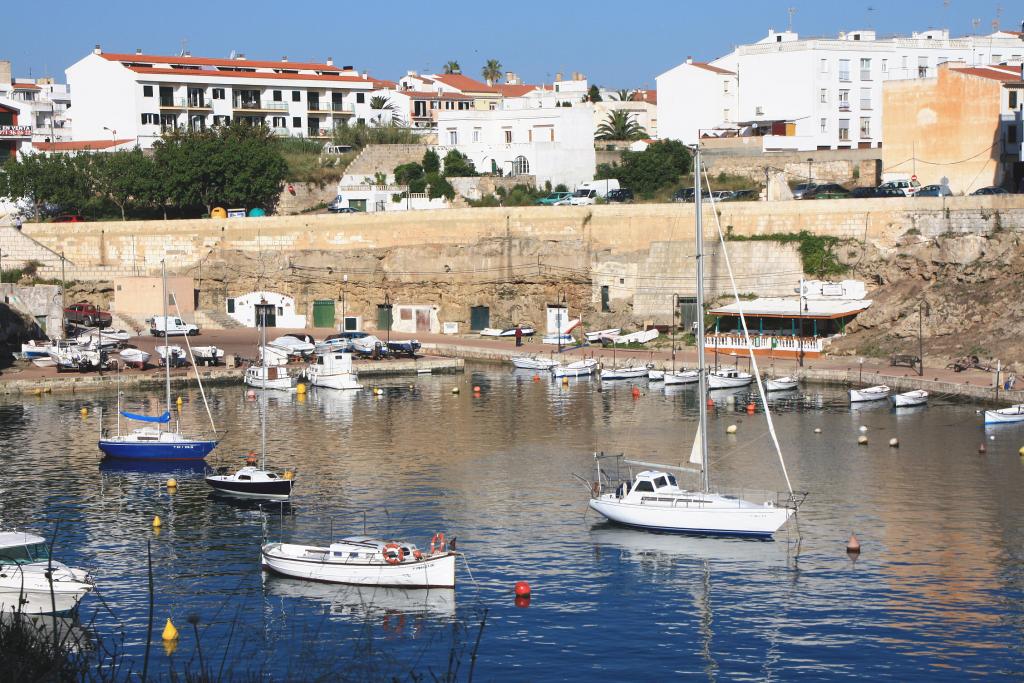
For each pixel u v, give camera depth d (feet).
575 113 529.04
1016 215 375.86
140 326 458.50
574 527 213.66
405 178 526.98
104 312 462.19
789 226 414.00
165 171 498.28
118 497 237.25
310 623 169.27
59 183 499.92
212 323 471.62
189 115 581.12
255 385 372.58
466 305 461.37
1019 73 445.78
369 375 395.96
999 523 210.59
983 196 382.01
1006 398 313.12
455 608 175.32
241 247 481.46
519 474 252.01
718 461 261.03
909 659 156.76
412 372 400.88
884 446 271.28
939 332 370.12
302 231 478.18
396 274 468.75
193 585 185.06
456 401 344.28
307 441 288.71
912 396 316.19
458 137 545.03
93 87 575.38
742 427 297.12
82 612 173.37
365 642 161.48
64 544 205.98
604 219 444.96
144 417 288.30
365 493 237.86
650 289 433.07
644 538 206.69
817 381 361.10
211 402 347.15
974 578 184.24
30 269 468.75
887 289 393.29
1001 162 423.64
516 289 453.58
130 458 268.41
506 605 176.45
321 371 370.94
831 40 510.58
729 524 205.46
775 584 183.62
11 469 261.65
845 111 515.50
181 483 248.32
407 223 469.98
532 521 217.15
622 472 252.01
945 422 295.28
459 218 463.42
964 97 428.56
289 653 156.87
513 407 331.98
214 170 497.87
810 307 393.50
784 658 157.69
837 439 279.69
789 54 511.40
